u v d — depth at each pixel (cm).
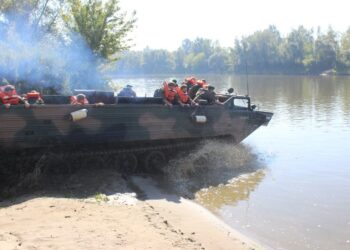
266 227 919
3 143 1081
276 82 6256
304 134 1930
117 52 2464
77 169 1212
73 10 2320
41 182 1118
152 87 5134
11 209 883
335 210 1015
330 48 10062
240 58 10706
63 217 837
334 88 4772
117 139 1238
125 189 1110
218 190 1170
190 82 1584
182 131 1352
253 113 1523
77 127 1172
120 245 717
